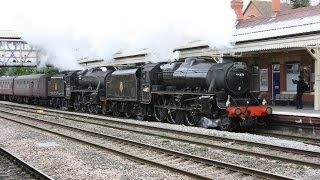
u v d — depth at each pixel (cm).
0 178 926
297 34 1845
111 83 2692
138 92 2384
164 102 2177
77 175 947
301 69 2291
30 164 1047
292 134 1677
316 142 1460
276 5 2680
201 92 1858
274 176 858
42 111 3077
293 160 1038
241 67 1783
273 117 1791
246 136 1543
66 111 3155
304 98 2294
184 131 1650
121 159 1148
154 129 1820
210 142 1434
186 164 1070
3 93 5172
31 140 1513
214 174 945
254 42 2033
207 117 1853
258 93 1848
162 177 917
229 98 1744
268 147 1265
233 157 1151
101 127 1970
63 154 1213
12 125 2052
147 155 1209
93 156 1184
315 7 2320
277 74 2475
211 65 1859
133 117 2581
